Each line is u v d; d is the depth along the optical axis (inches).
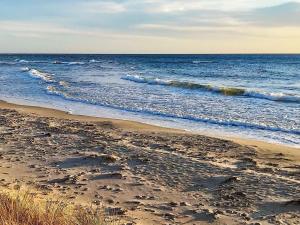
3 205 193.8
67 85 1285.7
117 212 261.1
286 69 2536.9
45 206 207.6
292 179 343.9
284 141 522.9
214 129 605.3
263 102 869.2
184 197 299.1
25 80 1497.3
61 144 460.4
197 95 1001.5
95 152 424.2
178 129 600.4
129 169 366.0
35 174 350.0
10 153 419.8
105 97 967.0
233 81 1547.7
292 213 268.8
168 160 394.0
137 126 617.9
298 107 789.2
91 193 304.7
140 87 1210.0
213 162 397.1
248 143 506.0
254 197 298.2
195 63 3735.2
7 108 816.3
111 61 4362.7
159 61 4350.4
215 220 257.0
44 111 781.3
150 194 304.3
